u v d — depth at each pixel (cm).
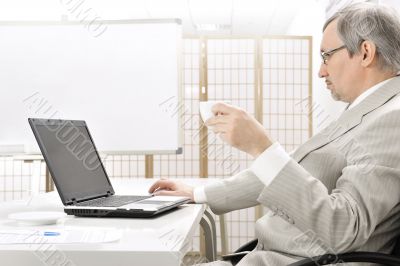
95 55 237
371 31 125
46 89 237
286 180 105
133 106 238
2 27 235
